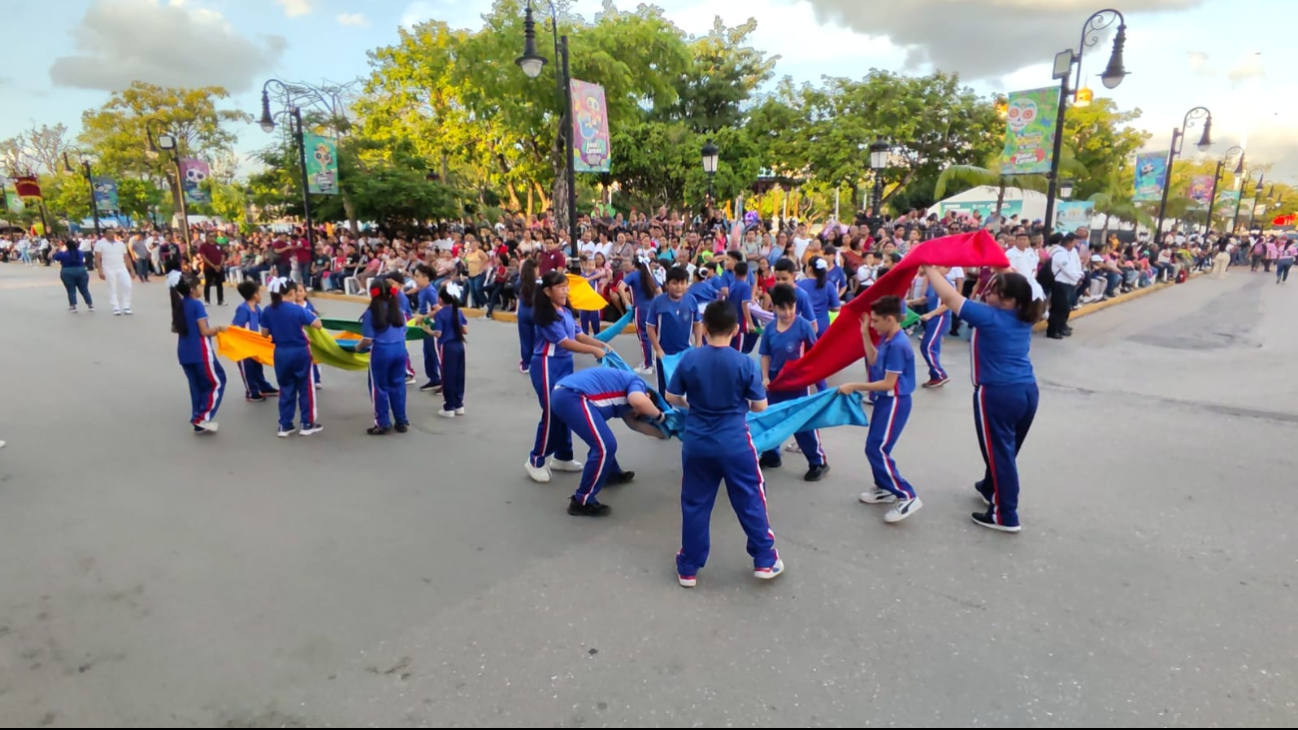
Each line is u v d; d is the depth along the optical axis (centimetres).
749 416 518
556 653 344
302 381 693
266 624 370
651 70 2183
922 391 845
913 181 3269
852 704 307
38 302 1797
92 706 308
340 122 2505
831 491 544
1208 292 2073
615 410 515
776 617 373
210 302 1838
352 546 458
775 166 3180
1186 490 535
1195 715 298
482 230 2275
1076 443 645
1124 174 3972
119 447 661
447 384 756
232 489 557
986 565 426
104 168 4203
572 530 482
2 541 464
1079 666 331
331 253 2058
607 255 1602
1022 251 1170
